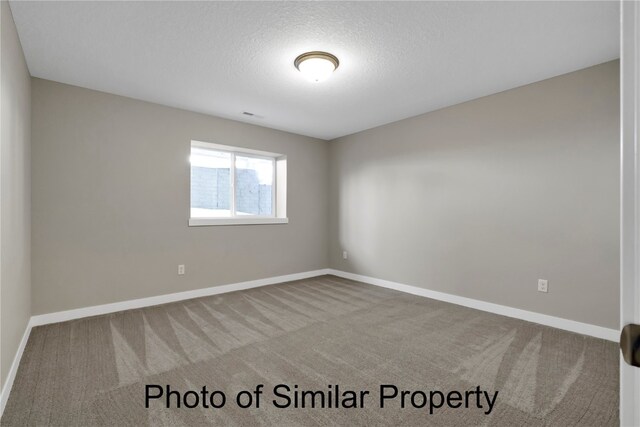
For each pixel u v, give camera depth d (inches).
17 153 86.1
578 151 106.9
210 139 154.6
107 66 105.0
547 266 113.6
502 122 125.0
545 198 114.0
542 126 114.7
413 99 133.9
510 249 123.0
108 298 126.0
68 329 107.7
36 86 111.7
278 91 125.5
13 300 80.6
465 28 84.0
